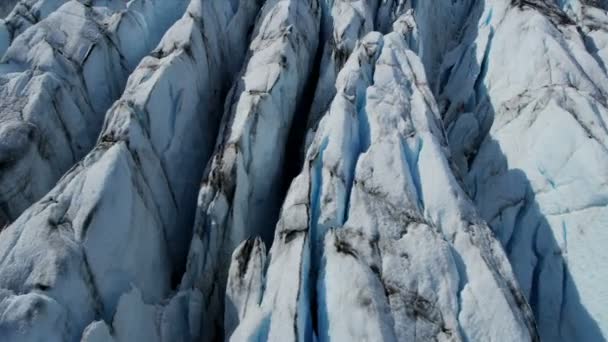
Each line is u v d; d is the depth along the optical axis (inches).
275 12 618.8
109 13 661.9
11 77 531.5
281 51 536.7
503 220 495.2
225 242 429.4
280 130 503.8
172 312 390.0
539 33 616.1
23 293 323.3
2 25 652.1
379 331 300.7
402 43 571.8
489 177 541.0
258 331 315.3
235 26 642.2
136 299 364.2
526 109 551.8
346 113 443.2
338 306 318.3
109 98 578.2
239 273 362.6
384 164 405.7
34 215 360.2
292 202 382.9
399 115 456.8
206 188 435.5
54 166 499.5
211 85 577.0
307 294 335.6
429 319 318.7
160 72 484.7
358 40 598.2
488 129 595.2
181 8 676.1
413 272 338.6
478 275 341.7
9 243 344.8
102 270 362.0
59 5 689.0
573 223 451.8
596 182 457.4
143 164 438.6
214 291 418.0
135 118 443.5
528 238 470.6
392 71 518.0
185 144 502.3
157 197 449.1
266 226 479.5
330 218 375.2
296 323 306.7
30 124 469.7
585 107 514.9
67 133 517.7
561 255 442.9
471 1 896.9
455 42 834.8
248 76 526.6
